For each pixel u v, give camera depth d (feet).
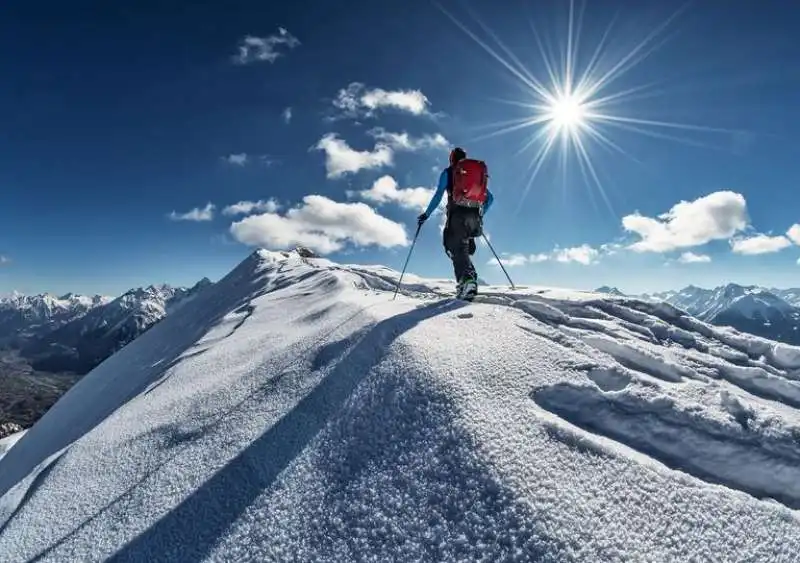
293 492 11.30
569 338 17.93
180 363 27.68
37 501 15.24
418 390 13.58
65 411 41.39
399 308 22.63
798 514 10.46
